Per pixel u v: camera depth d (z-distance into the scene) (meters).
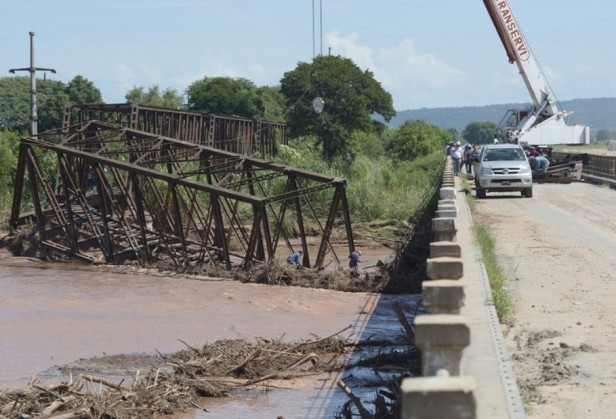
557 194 49.44
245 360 17.16
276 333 21.03
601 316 15.76
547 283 19.50
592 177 61.81
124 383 16.59
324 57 85.69
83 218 36.97
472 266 17.03
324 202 45.66
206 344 18.86
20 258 34.84
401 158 96.62
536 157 60.50
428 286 8.68
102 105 46.59
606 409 10.34
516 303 17.16
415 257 28.69
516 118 70.62
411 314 22.97
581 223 33.19
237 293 26.61
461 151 65.69
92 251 35.41
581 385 11.41
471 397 5.17
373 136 98.56
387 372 16.55
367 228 43.16
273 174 32.88
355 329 21.06
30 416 14.16
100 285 28.50
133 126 45.09
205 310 24.19
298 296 25.94
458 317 6.91
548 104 68.62
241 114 111.25
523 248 25.81
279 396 15.58
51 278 30.00
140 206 32.50
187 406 15.16
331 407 14.63
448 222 14.67
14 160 49.38
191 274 30.34
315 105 77.69
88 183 43.47
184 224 39.97
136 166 32.09
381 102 86.12
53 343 20.31
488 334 11.19
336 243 40.41
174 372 17.08
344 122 84.25
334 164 67.25
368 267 29.77
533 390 11.22
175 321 22.73
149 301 25.58
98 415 14.29
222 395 15.81
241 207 43.78
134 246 33.22
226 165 34.81
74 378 16.77
